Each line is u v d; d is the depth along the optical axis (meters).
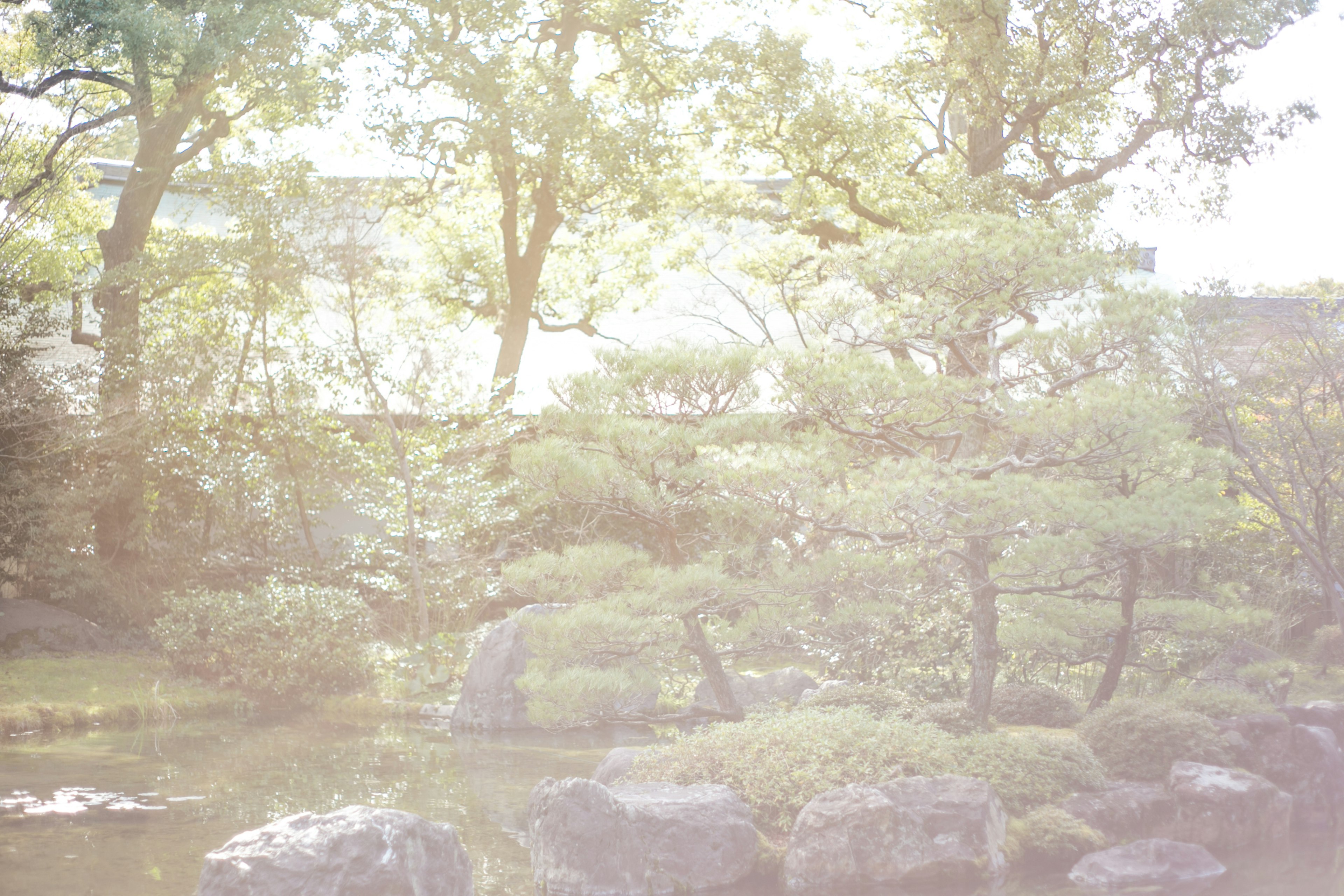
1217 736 10.09
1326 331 13.59
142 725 13.86
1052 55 18.73
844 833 8.01
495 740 13.59
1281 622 16.02
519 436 21.62
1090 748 10.02
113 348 20.19
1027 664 13.87
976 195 18.16
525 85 21.73
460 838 8.61
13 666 15.85
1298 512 14.67
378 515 19.58
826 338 10.71
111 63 20.59
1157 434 9.84
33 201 21.05
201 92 21.44
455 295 26.38
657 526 11.33
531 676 10.51
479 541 20.62
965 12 18.70
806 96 20.80
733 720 11.19
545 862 7.76
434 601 19.34
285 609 16.00
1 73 20.38
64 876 7.54
